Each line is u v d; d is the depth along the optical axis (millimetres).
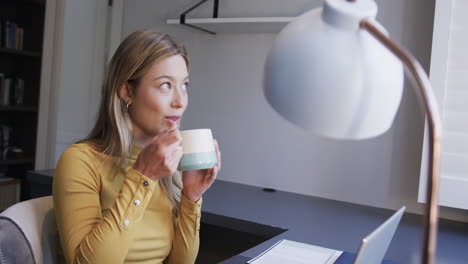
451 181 1633
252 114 2258
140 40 1060
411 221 1752
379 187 1972
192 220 1193
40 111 2973
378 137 1965
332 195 2074
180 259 1195
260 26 2037
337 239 1379
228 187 2182
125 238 941
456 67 1614
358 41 467
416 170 1893
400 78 487
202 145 974
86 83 3105
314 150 2107
